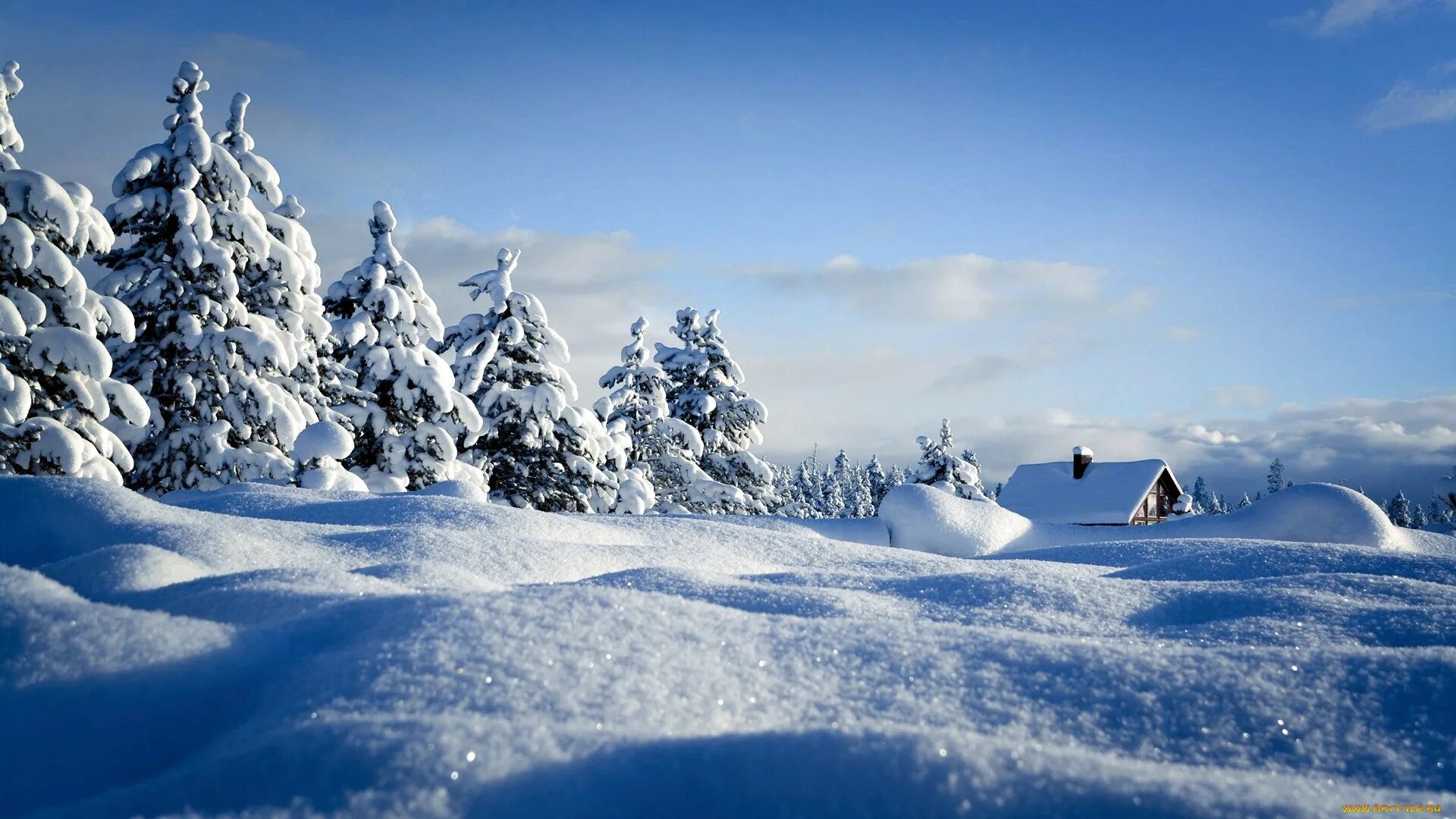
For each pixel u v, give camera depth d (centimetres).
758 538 827
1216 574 573
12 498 503
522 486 2173
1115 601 379
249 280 1727
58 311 1259
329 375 1845
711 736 162
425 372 1856
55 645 222
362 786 141
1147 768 148
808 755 147
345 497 827
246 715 201
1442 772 181
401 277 1944
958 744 146
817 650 244
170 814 140
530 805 138
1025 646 249
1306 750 192
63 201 1226
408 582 353
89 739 190
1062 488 3506
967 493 3275
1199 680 224
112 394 1295
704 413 2970
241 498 797
